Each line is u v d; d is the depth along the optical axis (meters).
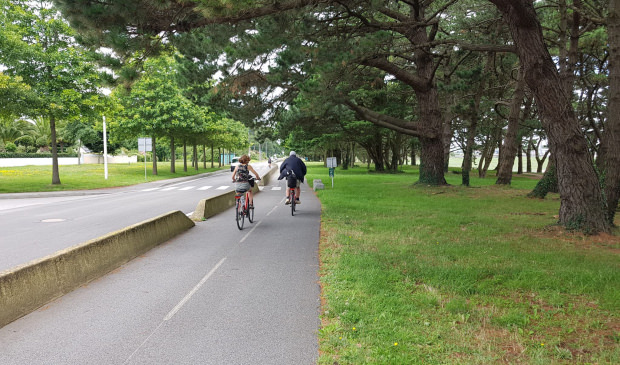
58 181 24.34
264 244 7.96
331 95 13.85
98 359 3.29
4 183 24.12
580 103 27.30
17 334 3.79
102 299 4.79
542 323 3.97
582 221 8.48
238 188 9.87
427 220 10.52
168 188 25.50
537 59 8.43
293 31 10.95
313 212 12.97
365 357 3.23
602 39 15.59
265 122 21.08
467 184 21.16
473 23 21.48
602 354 3.28
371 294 4.78
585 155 8.56
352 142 51.72
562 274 5.50
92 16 7.45
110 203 16.41
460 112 22.27
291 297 4.82
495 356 3.27
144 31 8.30
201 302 4.67
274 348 3.48
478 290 4.99
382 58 17.38
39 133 59.38
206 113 42.22
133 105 36.19
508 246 7.41
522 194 17.45
